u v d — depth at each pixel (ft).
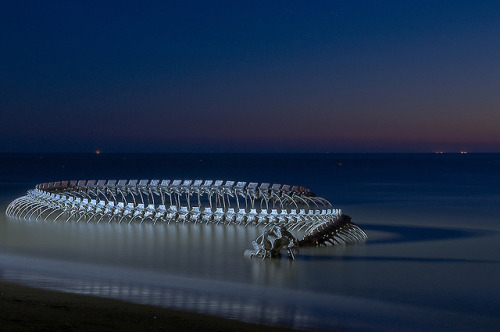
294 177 328.29
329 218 110.63
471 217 135.13
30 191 150.10
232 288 63.16
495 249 89.81
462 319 52.95
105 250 87.81
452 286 65.26
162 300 55.98
